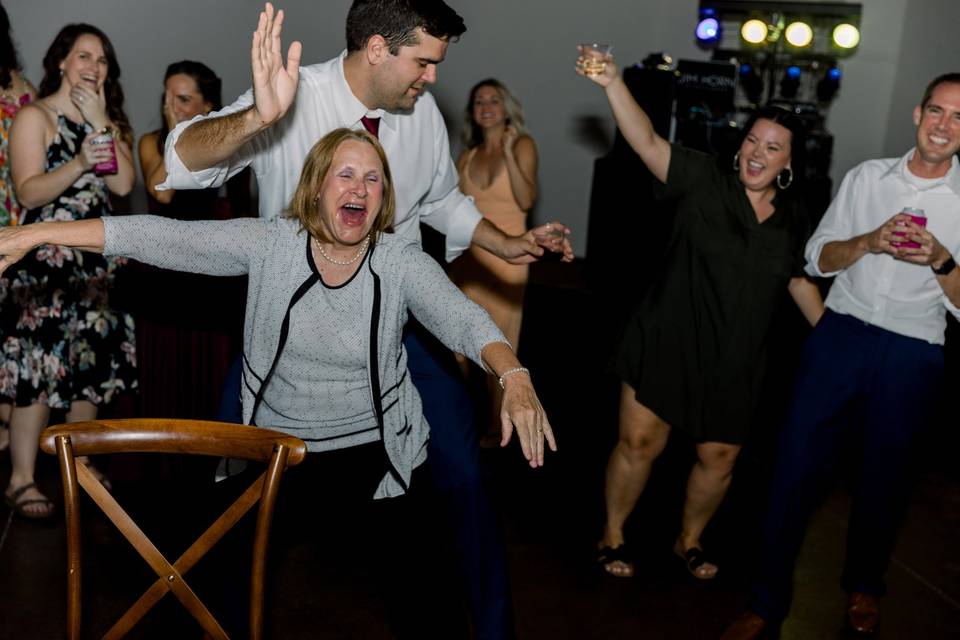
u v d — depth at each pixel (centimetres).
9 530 322
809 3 705
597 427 462
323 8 740
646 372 299
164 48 714
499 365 195
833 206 286
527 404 188
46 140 319
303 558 319
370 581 308
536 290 706
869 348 272
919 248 249
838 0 708
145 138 401
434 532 260
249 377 218
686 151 297
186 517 332
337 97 245
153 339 347
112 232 200
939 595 323
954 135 256
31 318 322
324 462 226
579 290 709
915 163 270
